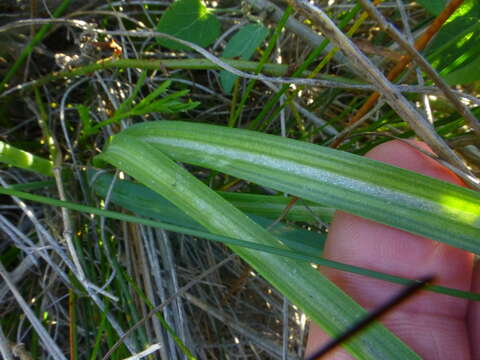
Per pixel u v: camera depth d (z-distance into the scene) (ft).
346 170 0.20
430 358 0.23
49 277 0.31
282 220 0.28
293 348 0.35
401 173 0.19
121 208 0.31
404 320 0.23
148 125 0.24
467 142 0.26
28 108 0.36
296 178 0.20
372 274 0.18
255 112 0.39
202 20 0.25
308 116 0.33
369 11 0.18
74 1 0.33
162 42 0.26
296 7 0.18
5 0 0.32
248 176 0.21
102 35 0.33
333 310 0.18
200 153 0.22
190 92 0.38
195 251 0.34
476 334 0.24
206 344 0.33
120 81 0.36
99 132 0.34
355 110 0.33
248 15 0.26
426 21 0.29
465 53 0.24
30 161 0.27
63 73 0.29
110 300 0.28
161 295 0.28
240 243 0.18
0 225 0.28
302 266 0.19
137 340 0.26
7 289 0.30
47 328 0.30
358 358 0.17
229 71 0.25
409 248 0.23
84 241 0.31
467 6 0.23
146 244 0.29
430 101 0.30
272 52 0.36
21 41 0.33
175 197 0.21
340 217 0.24
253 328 0.35
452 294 0.18
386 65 0.35
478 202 0.19
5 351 0.24
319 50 0.25
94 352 0.23
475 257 0.26
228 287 0.35
